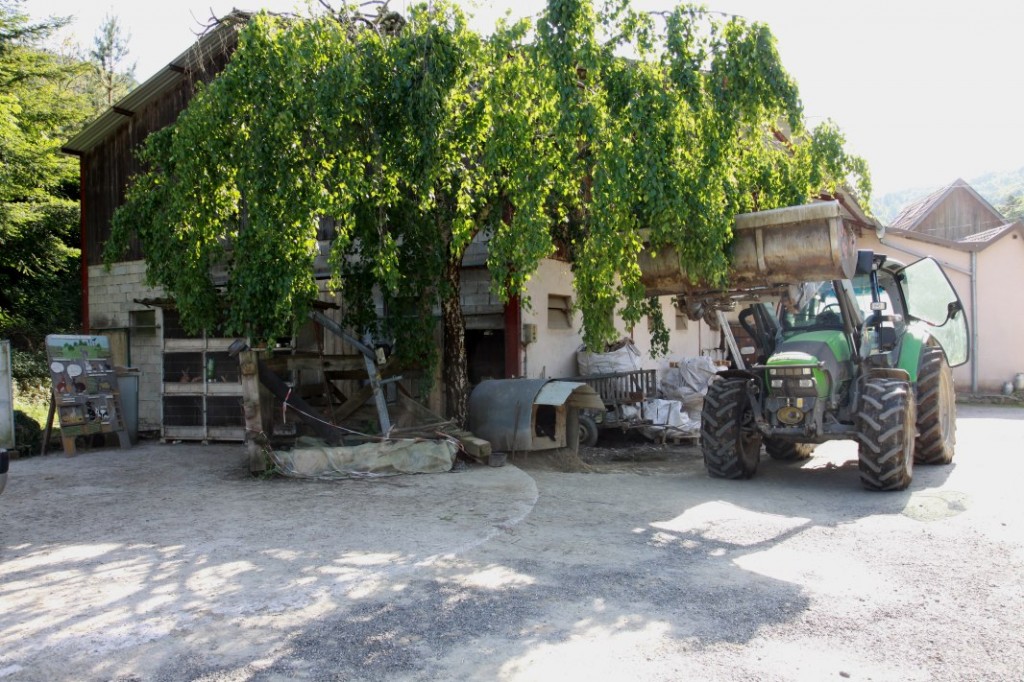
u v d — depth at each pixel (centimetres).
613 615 409
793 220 734
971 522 599
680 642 374
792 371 745
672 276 824
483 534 575
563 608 420
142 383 1358
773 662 351
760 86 799
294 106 765
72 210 1842
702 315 863
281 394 869
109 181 1405
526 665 349
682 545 546
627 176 729
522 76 807
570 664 350
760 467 908
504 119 804
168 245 864
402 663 352
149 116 1366
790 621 400
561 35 759
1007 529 577
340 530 591
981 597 434
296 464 824
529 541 559
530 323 1122
